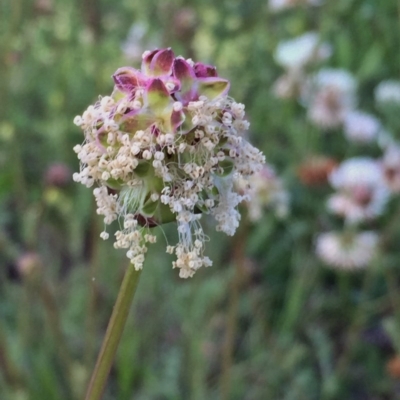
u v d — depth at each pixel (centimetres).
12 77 24
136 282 11
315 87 22
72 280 21
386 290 21
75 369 18
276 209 18
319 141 23
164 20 24
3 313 20
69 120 24
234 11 27
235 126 11
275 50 25
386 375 20
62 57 25
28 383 18
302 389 19
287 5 24
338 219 22
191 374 19
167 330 21
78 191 22
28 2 24
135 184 10
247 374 19
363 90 26
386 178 20
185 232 11
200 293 19
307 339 20
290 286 21
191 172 10
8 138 22
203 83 10
